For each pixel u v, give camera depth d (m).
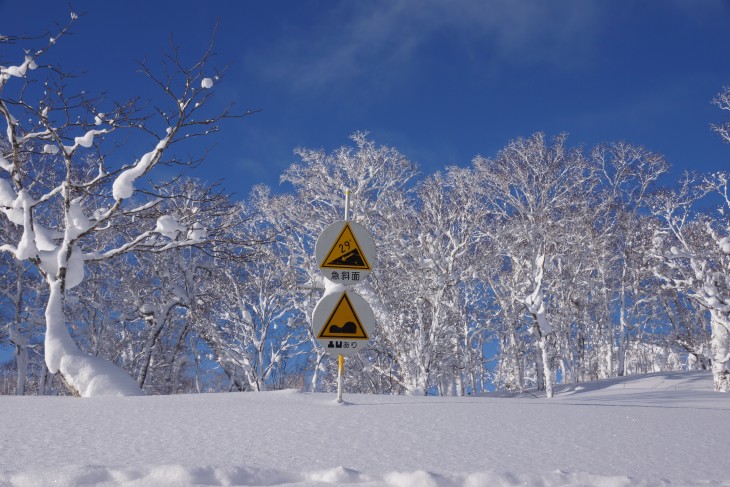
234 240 15.62
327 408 5.38
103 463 2.79
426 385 22.53
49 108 12.93
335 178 25.72
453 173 25.73
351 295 5.97
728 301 25.16
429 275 23.95
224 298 23.47
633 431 4.51
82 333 23.44
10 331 21.69
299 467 2.82
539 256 25.61
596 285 35.25
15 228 19.59
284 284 23.19
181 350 26.48
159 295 23.98
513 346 30.52
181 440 3.55
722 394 16.52
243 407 5.29
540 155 28.75
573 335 37.69
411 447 3.52
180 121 12.07
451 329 24.61
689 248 27.25
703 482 2.73
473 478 2.61
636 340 38.53
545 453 3.47
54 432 3.71
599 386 29.48
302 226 25.53
